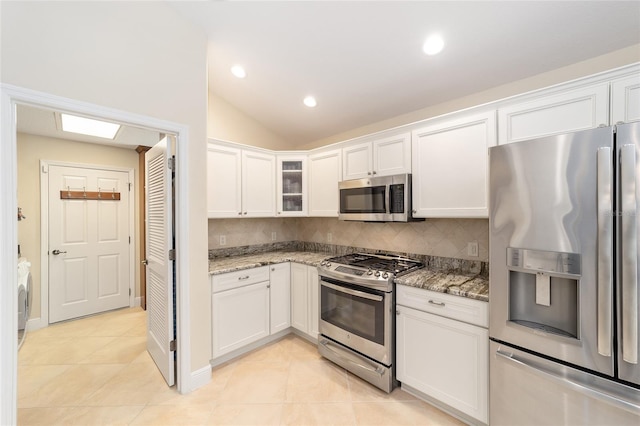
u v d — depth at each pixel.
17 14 1.33
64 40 1.46
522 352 1.41
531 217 1.34
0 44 1.29
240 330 2.46
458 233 2.30
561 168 1.25
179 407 1.86
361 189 2.52
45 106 1.42
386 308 2.00
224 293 2.34
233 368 2.32
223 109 3.04
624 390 1.12
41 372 2.27
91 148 3.49
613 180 1.12
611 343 1.13
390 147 2.35
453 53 1.92
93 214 3.51
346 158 2.73
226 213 2.63
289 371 2.28
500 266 1.47
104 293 3.60
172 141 2.02
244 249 3.24
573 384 1.22
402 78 2.26
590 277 1.17
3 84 1.29
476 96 2.26
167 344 2.07
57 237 3.25
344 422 1.72
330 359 2.39
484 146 1.81
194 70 2.03
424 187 2.13
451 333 1.73
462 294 1.67
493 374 1.53
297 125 3.35
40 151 3.14
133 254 3.84
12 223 1.33
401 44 1.95
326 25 1.92
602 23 1.53
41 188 3.14
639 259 1.06
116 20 1.64
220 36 2.14
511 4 1.53
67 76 1.47
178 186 1.97
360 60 2.17
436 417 1.77
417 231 2.57
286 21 1.95
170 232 2.03
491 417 1.54
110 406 1.87
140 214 3.77
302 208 3.12
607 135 1.13
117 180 3.69
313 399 1.94
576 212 1.21
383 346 2.02
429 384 1.84
